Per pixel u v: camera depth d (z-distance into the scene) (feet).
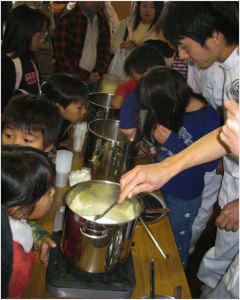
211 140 2.81
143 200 3.70
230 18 2.74
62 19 7.54
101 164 3.64
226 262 4.12
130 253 2.77
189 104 4.12
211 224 7.79
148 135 4.43
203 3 2.75
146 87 3.70
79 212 2.92
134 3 16.56
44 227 2.99
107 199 2.91
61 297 2.28
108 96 6.13
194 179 4.22
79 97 4.87
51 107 3.65
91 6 7.50
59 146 4.60
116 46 8.67
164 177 2.69
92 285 2.30
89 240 2.19
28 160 2.19
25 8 5.37
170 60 7.77
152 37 8.46
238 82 3.18
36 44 5.66
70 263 2.37
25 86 5.69
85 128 4.68
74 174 3.65
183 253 4.63
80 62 8.27
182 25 2.90
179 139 3.82
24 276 2.16
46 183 2.34
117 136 4.64
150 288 2.47
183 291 2.55
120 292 2.28
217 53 3.15
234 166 3.48
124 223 2.18
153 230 3.24
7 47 5.32
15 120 3.37
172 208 4.31
